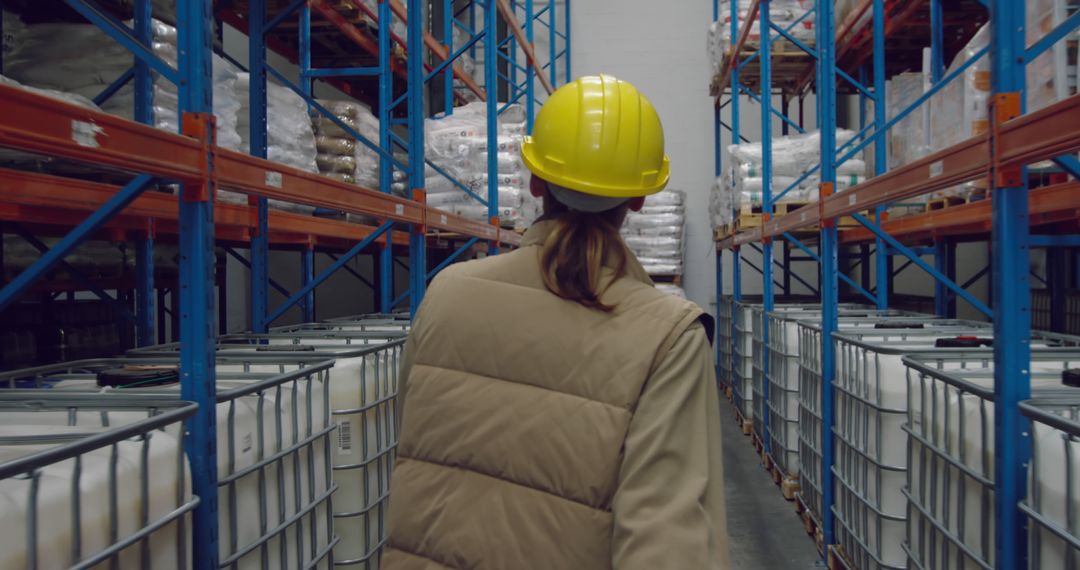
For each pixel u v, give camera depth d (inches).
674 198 363.9
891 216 215.5
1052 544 62.6
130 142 54.7
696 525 38.6
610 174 45.4
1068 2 113.0
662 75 410.9
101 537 50.4
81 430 61.1
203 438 64.7
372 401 105.2
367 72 208.2
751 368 259.8
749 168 244.5
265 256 147.0
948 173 80.1
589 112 46.7
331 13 219.0
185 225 65.4
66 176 105.3
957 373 87.0
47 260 61.2
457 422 45.4
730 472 212.1
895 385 109.3
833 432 137.9
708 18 407.8
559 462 42.1
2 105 43.3
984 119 146.6
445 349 46.9
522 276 46.5
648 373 41.6
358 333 133.0
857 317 179.9
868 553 116.9
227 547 69.2
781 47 272.2
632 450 40.1
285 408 80.7
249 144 163.3
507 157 233.1
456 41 354.0
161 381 79.8
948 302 223.6
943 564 85.9
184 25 65.3
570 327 43.4
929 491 90.2
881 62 216.2
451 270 50.2
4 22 121.1
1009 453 67.5
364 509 100.4
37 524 45.2
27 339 172.1
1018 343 67.5
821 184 143.6
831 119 145.6
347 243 236.4
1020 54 67.1
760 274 406.0
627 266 46.4
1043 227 187.8
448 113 272.5
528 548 42.4
